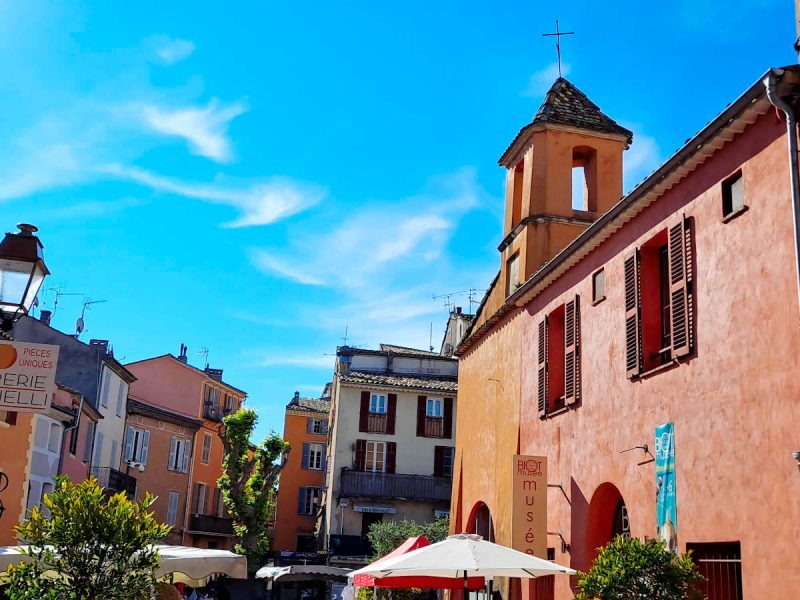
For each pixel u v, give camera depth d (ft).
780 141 32.78
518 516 49.67
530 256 65.46
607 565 33.40
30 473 93.40
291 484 188.75
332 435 159.74
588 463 47.78
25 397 29.89
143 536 30.22
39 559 29.43
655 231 42.24
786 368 31.17
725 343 35.24
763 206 33.53
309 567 124.06
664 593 32.19
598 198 67.87
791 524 29.96
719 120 35.17
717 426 35.19
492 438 66.80
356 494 148.36
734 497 33.45
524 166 70.44
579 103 70.54
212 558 45.03
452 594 72.54
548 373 55.77
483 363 71.82
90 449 125.08
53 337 134.82
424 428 155.02
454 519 74.90
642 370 42.22
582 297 51.06
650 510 40.32
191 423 175.42
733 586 34.53
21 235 29.84
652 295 43.47
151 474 163.12
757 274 33.50
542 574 43.19
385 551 109.50
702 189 38.17
